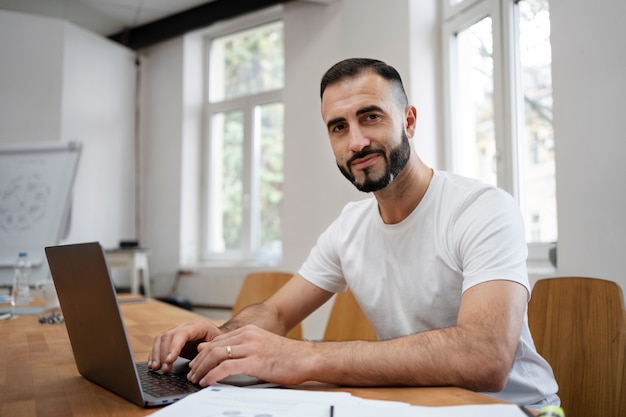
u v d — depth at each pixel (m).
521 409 0.65
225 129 4.58
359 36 3.34
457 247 1.10
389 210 1.22
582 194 1.91
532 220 2.44
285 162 3.86
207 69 4.68
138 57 4.79
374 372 0.82
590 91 1.88
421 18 3.01
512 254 0.98
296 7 3.85
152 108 4.77
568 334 1.26
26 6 4.24
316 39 3.71
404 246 1.21
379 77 1.09
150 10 4.38
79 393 0.85
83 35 4.35
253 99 4.36
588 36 1.89
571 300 1.28
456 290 1.14
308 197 3.70
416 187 1.18
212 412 0.66
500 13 2.58
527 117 2.46
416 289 1.19
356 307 1.77
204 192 4.62
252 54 4.44
